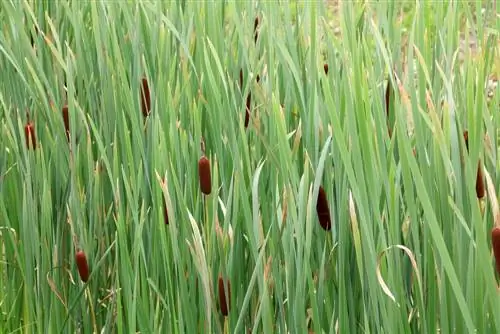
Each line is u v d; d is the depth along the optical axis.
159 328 2.80
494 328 2.27
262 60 3.07
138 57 3.17
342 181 2.47
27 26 3.74
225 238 2.62
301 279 2.44
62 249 3.17
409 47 2.67
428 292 2.36
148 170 2.96
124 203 3.07
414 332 2.51
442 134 2.17
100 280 3.13
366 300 2.51
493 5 3.37
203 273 2.50
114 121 3.19
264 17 3.05
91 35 3.56
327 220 2.54
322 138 2.59
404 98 2.28
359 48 2.63
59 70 3.40
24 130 3.30
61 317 3.13
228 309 2.59
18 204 3.30
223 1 3.53
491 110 2.55
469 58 2.58
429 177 2.30
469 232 2.18
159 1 3.18
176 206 2.78
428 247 2.35
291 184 2.54
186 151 2.75
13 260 3.38
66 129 3.21
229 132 2.67
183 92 3.04
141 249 2.76
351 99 2.22
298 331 2.47
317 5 3.07
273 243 2.53
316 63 2.62
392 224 2.30
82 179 3.19
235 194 2.58
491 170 2.45
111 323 3.03
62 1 3.38
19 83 3.51
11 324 3.34
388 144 2.35
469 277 2.22
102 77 3.18
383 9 3.10
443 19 3.20
